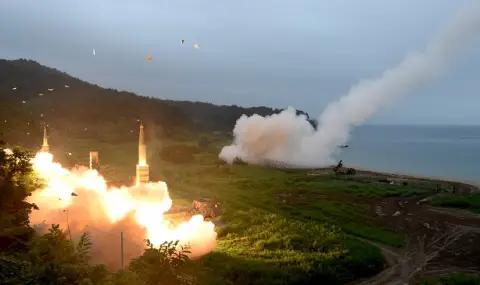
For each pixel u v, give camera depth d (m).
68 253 19.47
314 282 31.97
